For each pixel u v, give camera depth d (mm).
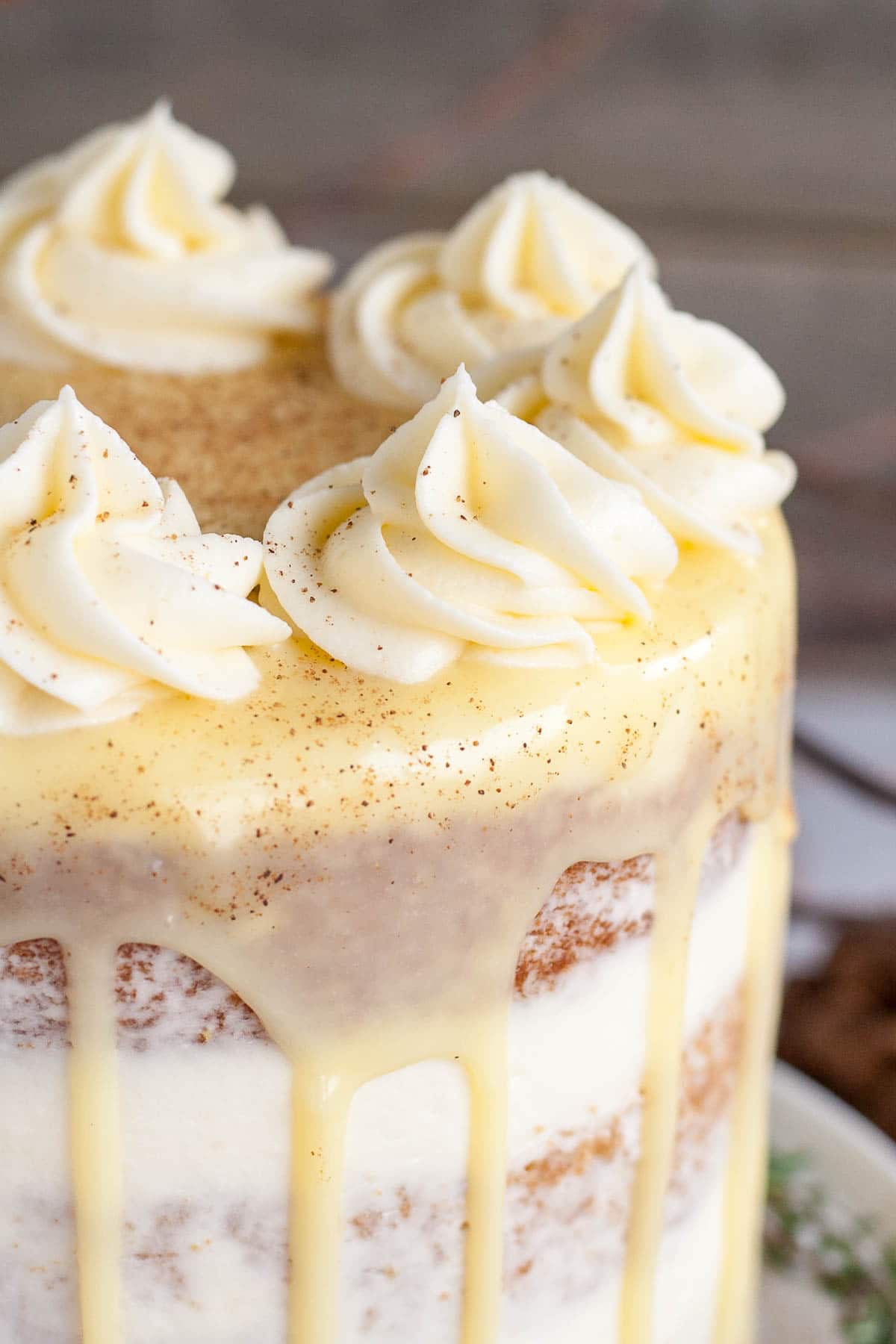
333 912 350
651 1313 392
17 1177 361
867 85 636
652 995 376
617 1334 391
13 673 351
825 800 615
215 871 347
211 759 348
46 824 345
